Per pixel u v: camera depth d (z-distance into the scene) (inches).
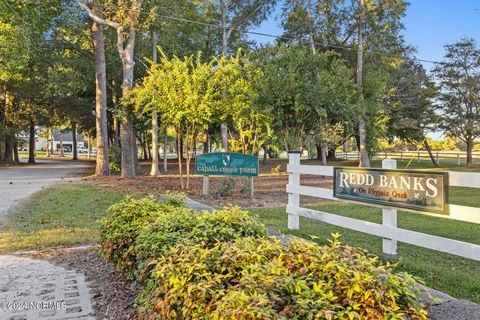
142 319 95.0
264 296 67.9
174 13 718.5
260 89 464.4
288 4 868.0
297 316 66.1
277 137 520.7
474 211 135.3
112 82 1024.9
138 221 152.1
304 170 232.8
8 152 1306.6
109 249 152.6
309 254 88.0
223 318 67.1
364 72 821.2
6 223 270.8
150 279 106.1
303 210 231.8
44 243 215.8
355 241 215.0
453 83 1002.7
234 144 510.0
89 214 308.0
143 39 796.0
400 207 163.2
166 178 680.4
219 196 423.2
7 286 149.8
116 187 517.7
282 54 483.8
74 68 843.4
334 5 821.2
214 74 474.3
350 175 192.1
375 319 67.6
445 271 160.1
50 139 2721.5
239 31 902.4
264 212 318.0
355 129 845.8
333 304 69.6
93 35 722.8
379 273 79.6
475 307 115.0
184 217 137.6
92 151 3043.8
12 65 635.5
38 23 645.3
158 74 479.8
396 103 873.5
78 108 1176.2
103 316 122.5
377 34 810.2
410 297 74.8
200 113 460.4
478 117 999.0
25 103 1174.3
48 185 550.3
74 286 149.7
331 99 473.1
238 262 90.0
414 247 209.2
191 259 92.6
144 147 1694.1
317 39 900.0
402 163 1127.0
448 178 144.0
